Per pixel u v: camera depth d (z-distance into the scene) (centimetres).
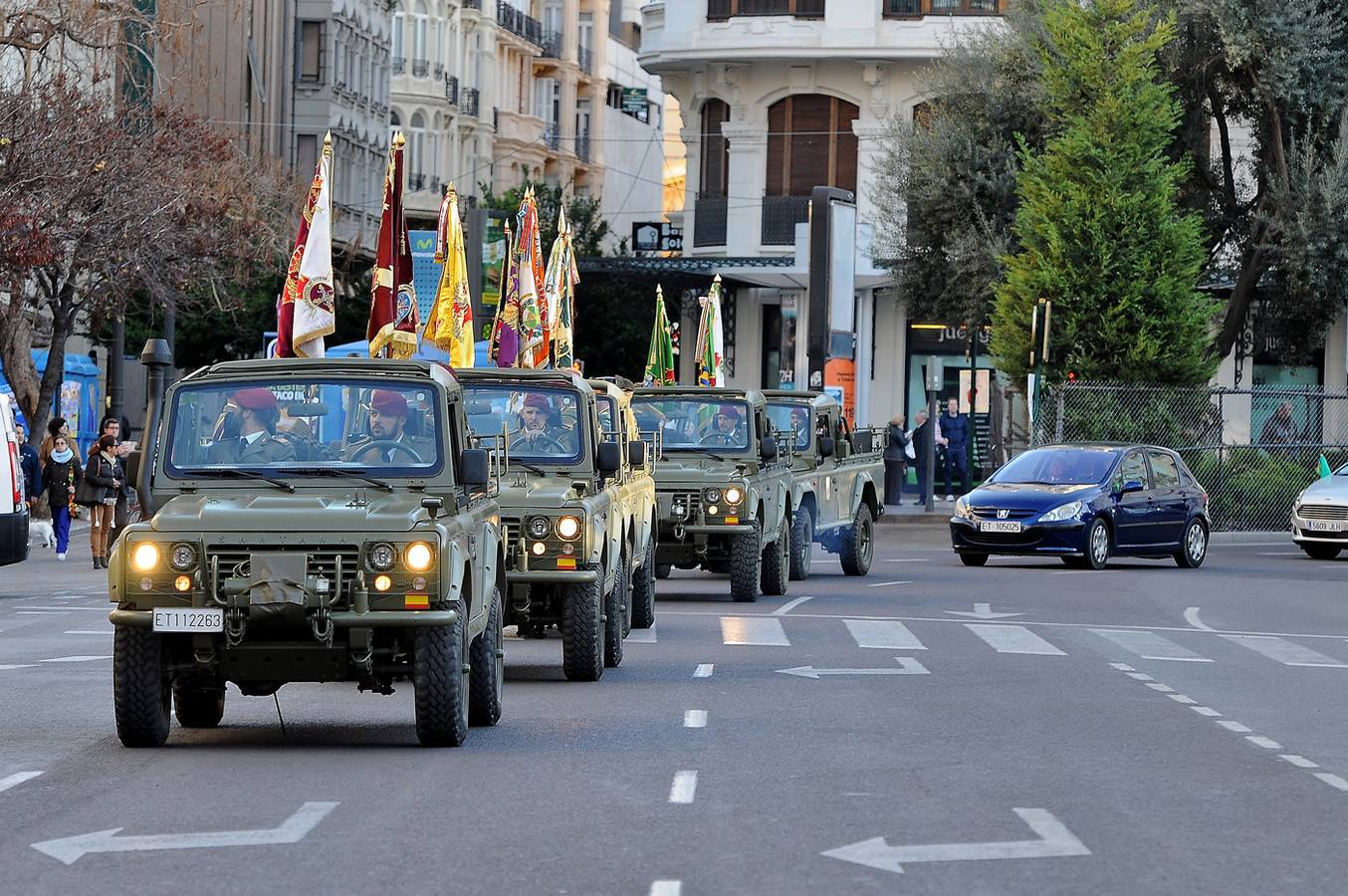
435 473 1948
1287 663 2884
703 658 2780
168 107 6519
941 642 3067
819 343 5788
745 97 8875
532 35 13150
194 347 8606
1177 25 6725
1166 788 1691
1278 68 6531
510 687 2412
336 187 10138
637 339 9306
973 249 6969
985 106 7188
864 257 7362
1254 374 8125
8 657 2789
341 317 9888
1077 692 2442
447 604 1820
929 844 1411
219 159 6588
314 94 9938
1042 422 6128
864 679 2544
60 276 6016
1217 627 3438
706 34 8788
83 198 5697
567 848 1384
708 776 1719
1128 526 4834
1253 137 7044
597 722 2083
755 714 2164
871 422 8569
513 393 2708
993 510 4778
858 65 8725
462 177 12112
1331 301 6750
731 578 3747
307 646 1808
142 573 1803
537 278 3922
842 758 1836
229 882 1267
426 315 5759
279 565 1791
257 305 8300
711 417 3866
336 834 1432
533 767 1762
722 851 1377
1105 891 1263
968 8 8575
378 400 1980
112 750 1866
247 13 9106
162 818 1496
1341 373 8125
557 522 2439
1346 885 1292
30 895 1231
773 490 3903
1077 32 6366
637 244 9606
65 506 5016
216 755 1833
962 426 7162
